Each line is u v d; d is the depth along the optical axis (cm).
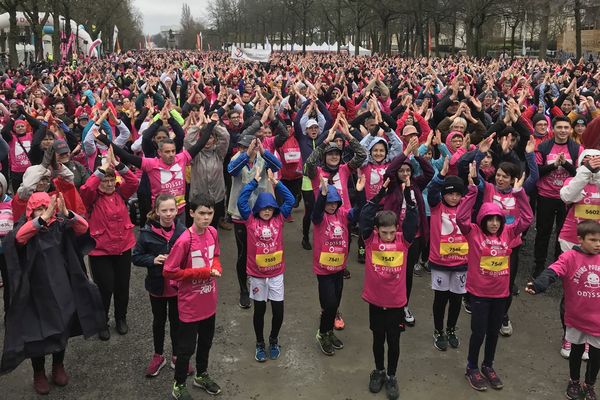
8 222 544
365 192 652
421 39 4625
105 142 623
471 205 484
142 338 575
